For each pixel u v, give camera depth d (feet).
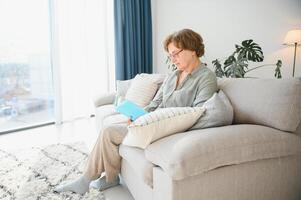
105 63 12.72
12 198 5.63
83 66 12.19
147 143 4.07
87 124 11.78
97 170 5.67
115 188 6.07
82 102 12.53
